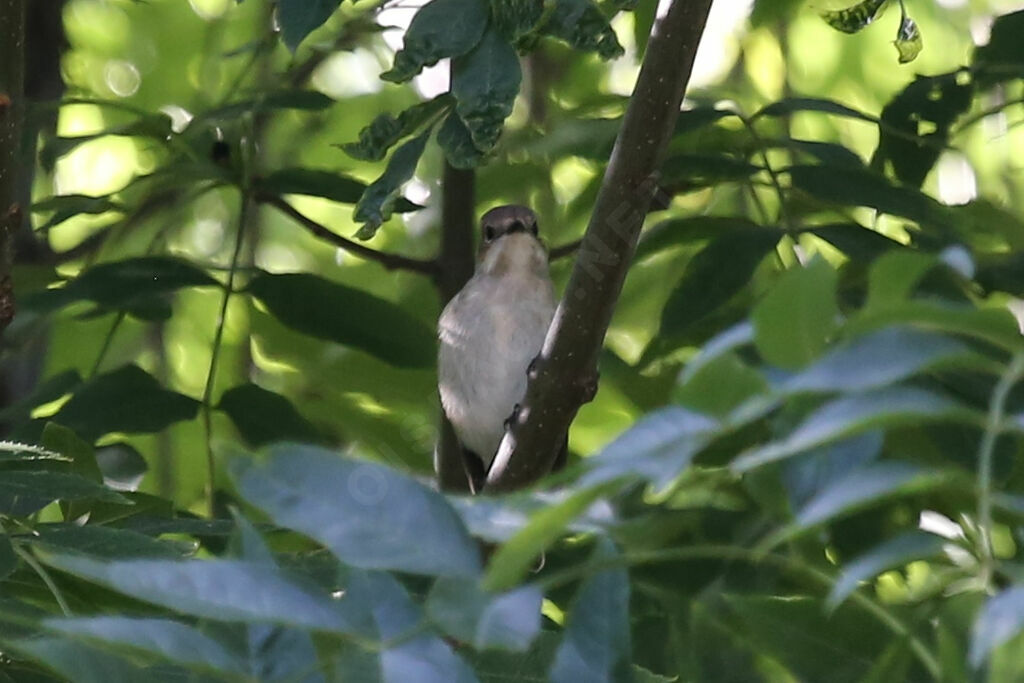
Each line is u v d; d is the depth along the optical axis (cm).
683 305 826
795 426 336
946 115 961
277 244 1548
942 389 596
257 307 1052
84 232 1480
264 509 331
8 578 559
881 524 686
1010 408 589
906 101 960
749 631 455
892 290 301
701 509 604
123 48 1541
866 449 332
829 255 985
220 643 348
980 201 939
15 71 805
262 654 353
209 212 1409
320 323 962
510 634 331
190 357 1289
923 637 400
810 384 295
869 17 845
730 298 824
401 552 330
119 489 663
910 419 290
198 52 1534
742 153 965
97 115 1527
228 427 897
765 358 307
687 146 981
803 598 437
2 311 800
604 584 379
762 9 1180
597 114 1129
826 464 335
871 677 369
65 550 528
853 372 294
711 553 356
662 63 685
